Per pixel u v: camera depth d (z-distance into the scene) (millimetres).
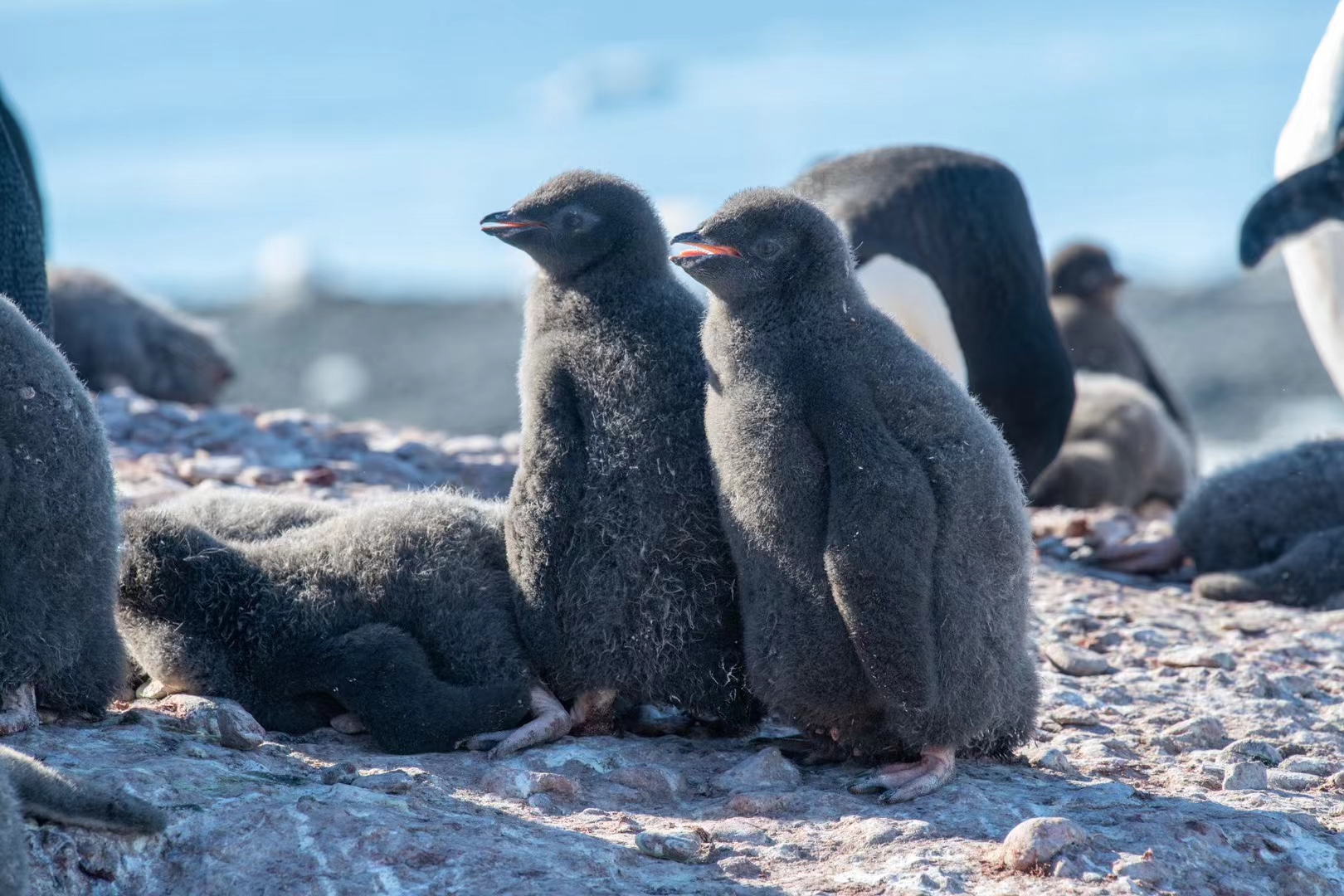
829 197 18422
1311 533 16375
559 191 10367
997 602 9375
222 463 17000
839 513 8961
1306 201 18625
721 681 10180
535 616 9930
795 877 8242
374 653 9695
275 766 9258
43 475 8898
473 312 55219
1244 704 11922
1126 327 29938
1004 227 18719
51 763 8648
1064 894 8016
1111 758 10500
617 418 9984
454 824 8531
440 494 11180
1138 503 23266
